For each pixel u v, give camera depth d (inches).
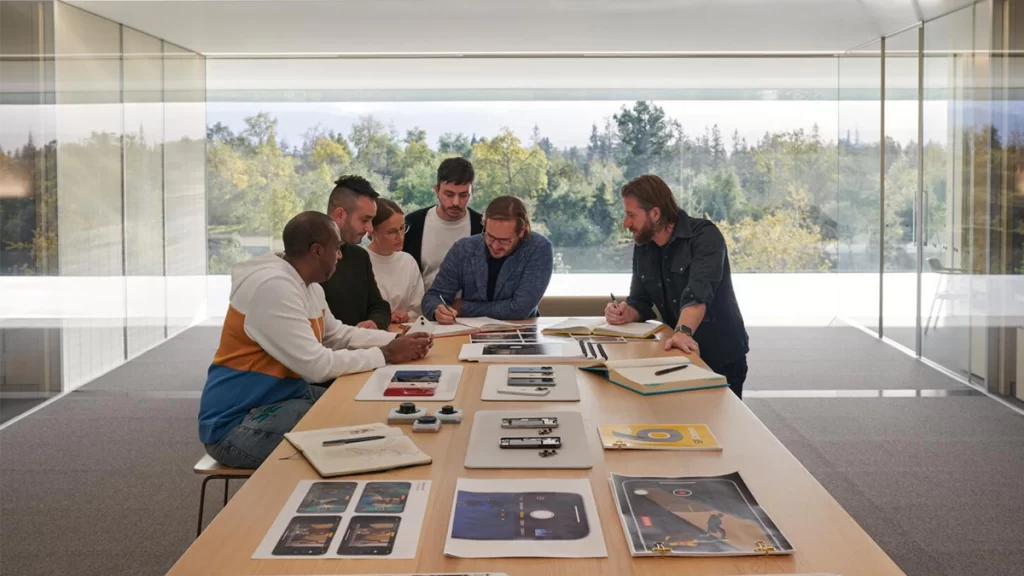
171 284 339.3
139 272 308.3
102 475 179.3
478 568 59.5
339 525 66.0
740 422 92.2
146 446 199.6
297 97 384.5
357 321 158.2
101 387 260.8
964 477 175.6
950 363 271.0
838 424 215.5
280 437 112.4
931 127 283.1
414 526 66.0
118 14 277.0
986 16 246.7
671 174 390.0
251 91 383.6
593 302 220.4
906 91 301.4
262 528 66.0
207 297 383.6
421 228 192.1
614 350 131.6
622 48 345.1
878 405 233.9
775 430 210.4
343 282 156.6
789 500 70.6
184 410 232.4
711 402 100.4
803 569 59.0
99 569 135.8
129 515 157.6
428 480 75.4
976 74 252.5
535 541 62.8
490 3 271.0
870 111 332.8
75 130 263.3
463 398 103.6
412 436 87.9
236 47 338.6
